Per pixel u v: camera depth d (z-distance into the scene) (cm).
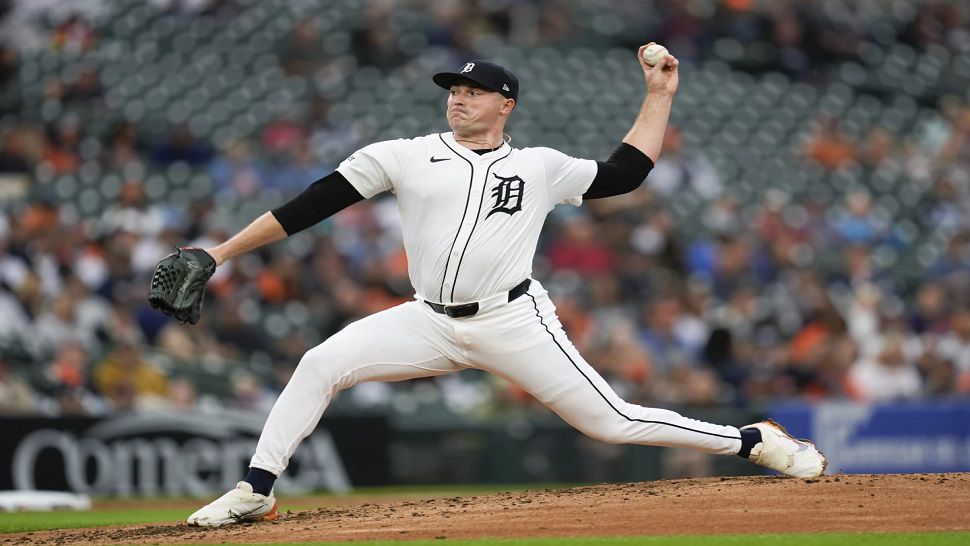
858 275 5347
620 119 6225
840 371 4647
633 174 1811
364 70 6300
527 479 3912
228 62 6256
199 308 1702
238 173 5512
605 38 6700
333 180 1716
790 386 4606
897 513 1697
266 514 1778
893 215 6084
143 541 1656
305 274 4688
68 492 3562
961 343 4934
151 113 5938
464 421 3909
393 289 4800
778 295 5066
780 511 1714
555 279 4962
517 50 6531
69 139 5731
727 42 6869
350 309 4647
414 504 1914
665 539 1538
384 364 1741
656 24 6812
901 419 4066
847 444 4019
